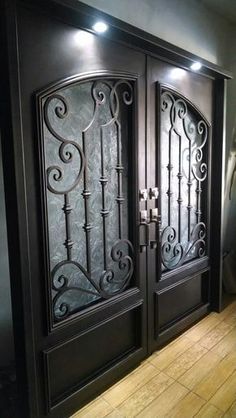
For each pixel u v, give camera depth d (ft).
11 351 5.69
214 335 6.93
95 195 5.00
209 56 7.47
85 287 4.98
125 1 5.54
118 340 5.62
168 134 6.24
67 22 4.12
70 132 4.50
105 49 4.68
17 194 3.78
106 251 5.26
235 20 7.86
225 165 8.38
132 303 5.67
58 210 4.49
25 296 3.99
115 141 5.19
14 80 3.62
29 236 3.99
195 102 6.70
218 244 7.77
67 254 4.66
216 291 7.93
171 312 6.79
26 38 3.74
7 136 3.74
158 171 5.89
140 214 5.63
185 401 5.01
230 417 4.68
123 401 5.03
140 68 5.30
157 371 5.74
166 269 6.58
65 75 4.19
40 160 3.98
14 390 5.11
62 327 4.50
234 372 5.69
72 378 4.86
